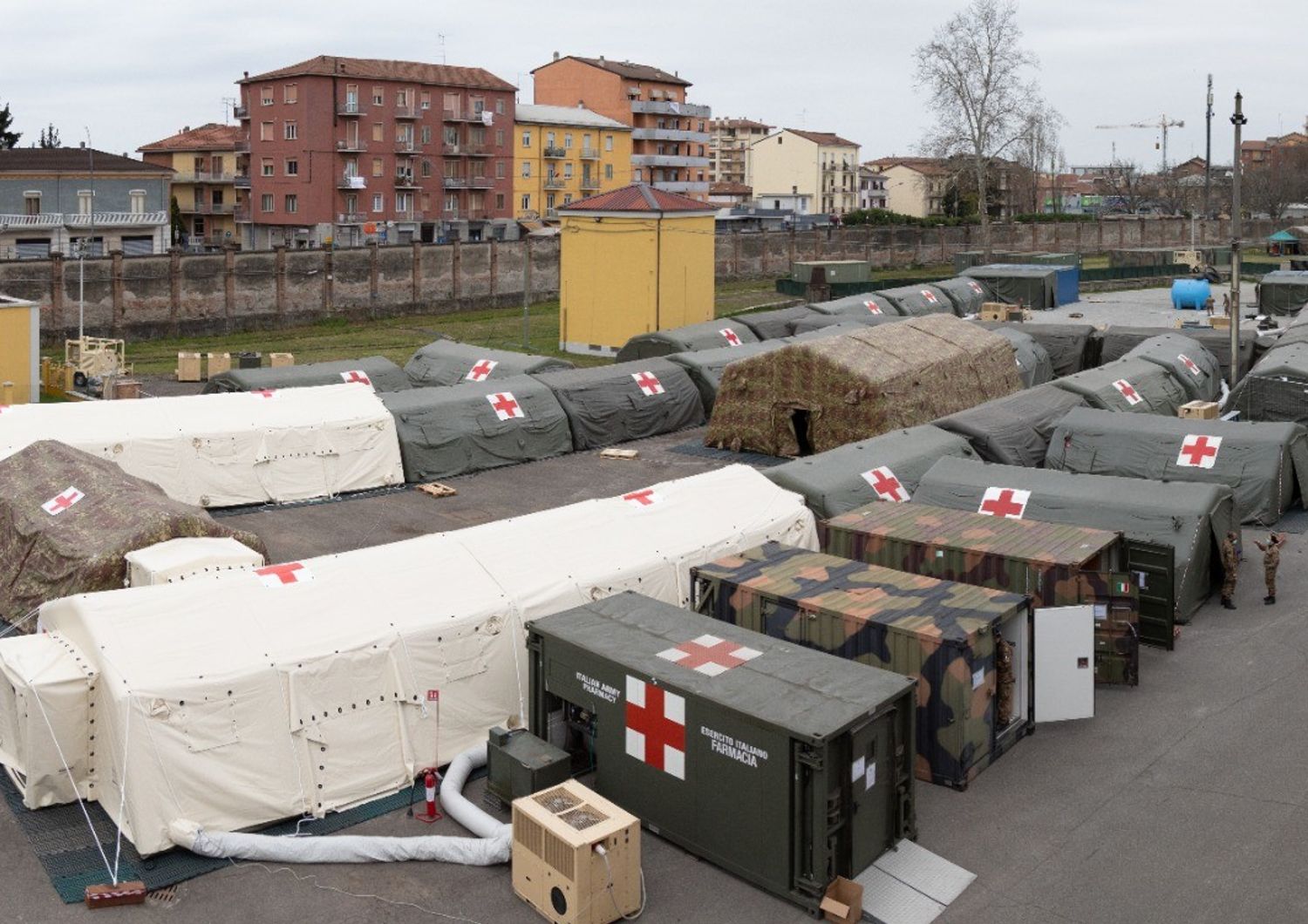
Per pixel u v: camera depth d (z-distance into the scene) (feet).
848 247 305.12
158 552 66.69
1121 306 224.94
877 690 46.21
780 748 43.50
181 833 46.83
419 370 131.54
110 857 46.75
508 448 109.50
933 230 322.14
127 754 46.73
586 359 173.27
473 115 344.08
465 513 94.99
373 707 52.24
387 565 57.88
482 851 46.11
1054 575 62.34
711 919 43.19
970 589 57.72
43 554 69.77
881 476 84.48
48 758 49.14
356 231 321.93
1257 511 88.33
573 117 386.32
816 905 43.21
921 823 49.37
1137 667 62.23
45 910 43.34
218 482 94.12
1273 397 111.34
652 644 51.01
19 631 68.44
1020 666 56.49
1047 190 648.79
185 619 51.62
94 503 72.08
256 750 49.16
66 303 182.60
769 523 71.72
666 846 47.98
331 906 44.06
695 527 68.59
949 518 71.51
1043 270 223.10
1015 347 137.90
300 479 97.60
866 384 105.60
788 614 57.16
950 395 114.62
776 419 111.45
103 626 50.44
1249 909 43.52
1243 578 78.28
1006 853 47.19
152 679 47.93
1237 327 126.82
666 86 428.56
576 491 101.30
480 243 230.68
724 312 220.23
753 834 44.83
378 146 324.60
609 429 117.29
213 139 349.00
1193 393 121.49
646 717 48.19
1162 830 48.73
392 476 102.01
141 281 189.47
